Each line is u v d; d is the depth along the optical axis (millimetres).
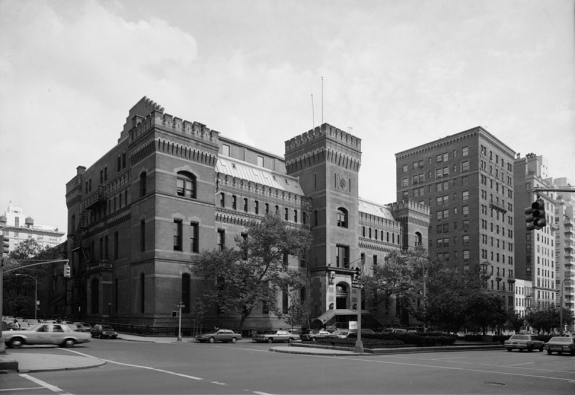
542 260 132750
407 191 119188
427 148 116312
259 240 52375
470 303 55625
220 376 20047
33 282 82062
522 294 119500
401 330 62719
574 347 38969
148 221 53438
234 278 50281
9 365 20219
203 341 45719
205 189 57188
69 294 74250
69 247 77625
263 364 25359
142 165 55750
